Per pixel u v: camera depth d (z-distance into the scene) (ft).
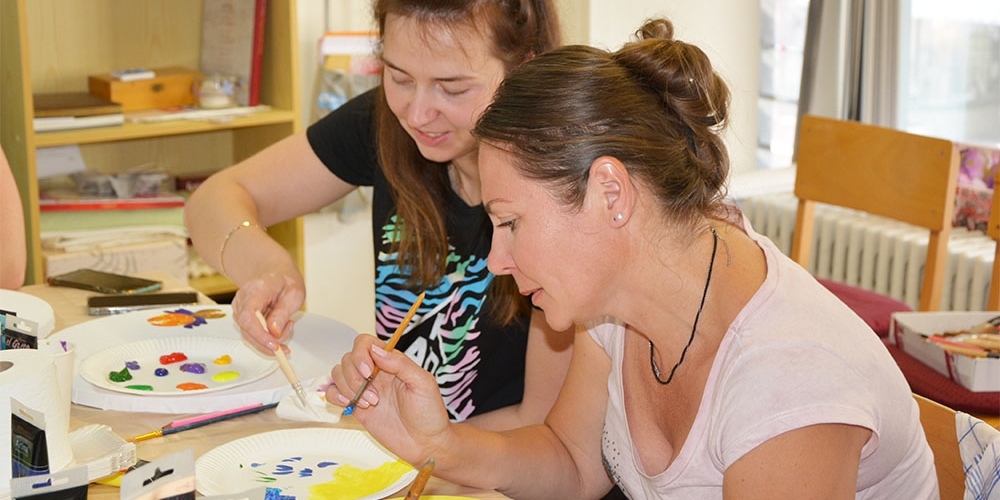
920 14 11.16
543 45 4.43
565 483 4.10
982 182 10.41
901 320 7.02
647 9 11.33
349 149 5.48
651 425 3.64
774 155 12.43
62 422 3.25
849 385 2.90
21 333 3.64
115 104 8.48
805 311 3.07
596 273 3.14
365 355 3.63
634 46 3.24
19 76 7.85
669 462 3.54
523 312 4.87
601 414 4.11
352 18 10.52
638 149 3.04
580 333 4.03
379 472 3.58
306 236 10.94
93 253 8.44
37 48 9.09
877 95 10.85
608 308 3.32
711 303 3.25
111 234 8.63
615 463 3.81
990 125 10.71
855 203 8.65
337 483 3.49
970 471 3.48
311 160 5.58
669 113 3.18
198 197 5.37
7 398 3.03
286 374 4.06
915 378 6.56
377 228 5.30
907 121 11.51
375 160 5.34
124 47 9.49
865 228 10.44
